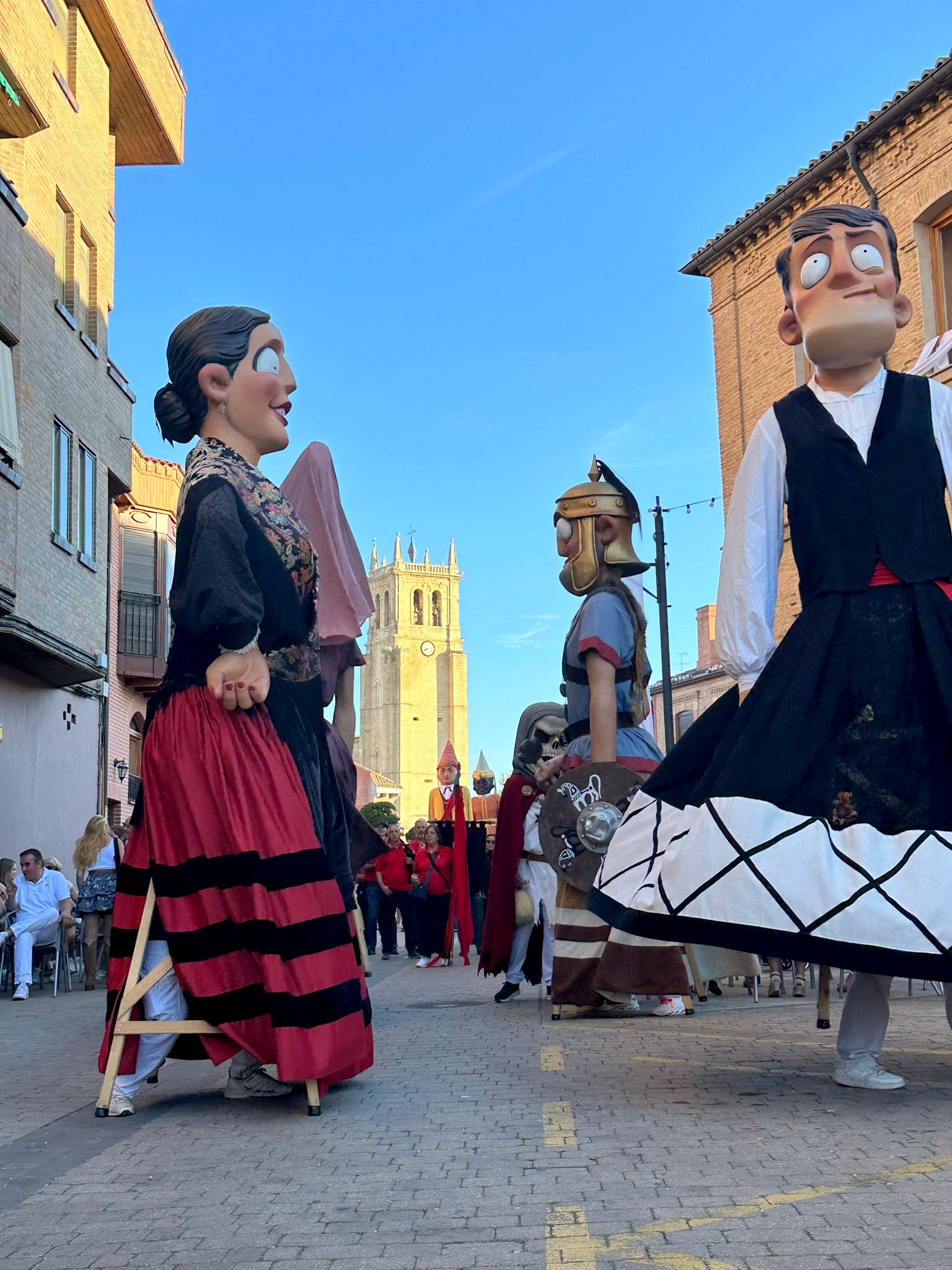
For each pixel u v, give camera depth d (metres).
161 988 4.95
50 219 19.22
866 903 4.28
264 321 5.58
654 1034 6.98
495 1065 5.94
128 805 29.36
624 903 4.71
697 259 25.98
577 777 7.91
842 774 4.52
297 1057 4.66
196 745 4.94
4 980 14.51
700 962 6.89
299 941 4.76
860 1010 4.86
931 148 20.00
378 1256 2.97
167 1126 4.67
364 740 182.12
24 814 19.73
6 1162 4.15
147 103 23.64
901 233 20.62
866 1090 4.76
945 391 5.11
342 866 5.41
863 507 4.82
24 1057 7.42
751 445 5.19
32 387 18.25
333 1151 4.11
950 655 4.61
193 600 4.90
